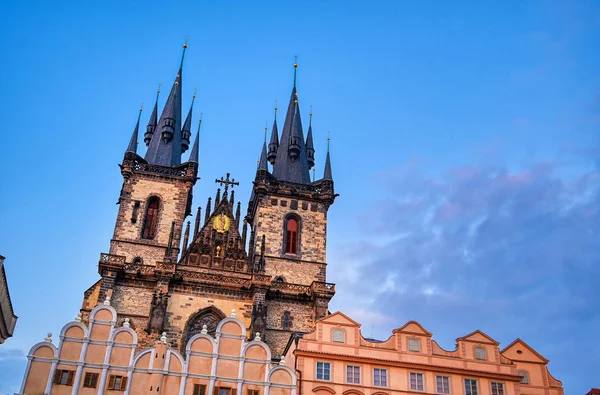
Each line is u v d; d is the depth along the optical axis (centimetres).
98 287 8888
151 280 8812
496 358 6231
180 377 5284
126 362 5269
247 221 11481
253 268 9469
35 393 4988
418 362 6053
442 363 6109
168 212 9831
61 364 5162
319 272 9762
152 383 5203
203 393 5266
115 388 5150
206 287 8869
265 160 10625
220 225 9762
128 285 8750
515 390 6075
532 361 6444
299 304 9150
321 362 5888
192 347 5425
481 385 6047
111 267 8712
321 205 10375
